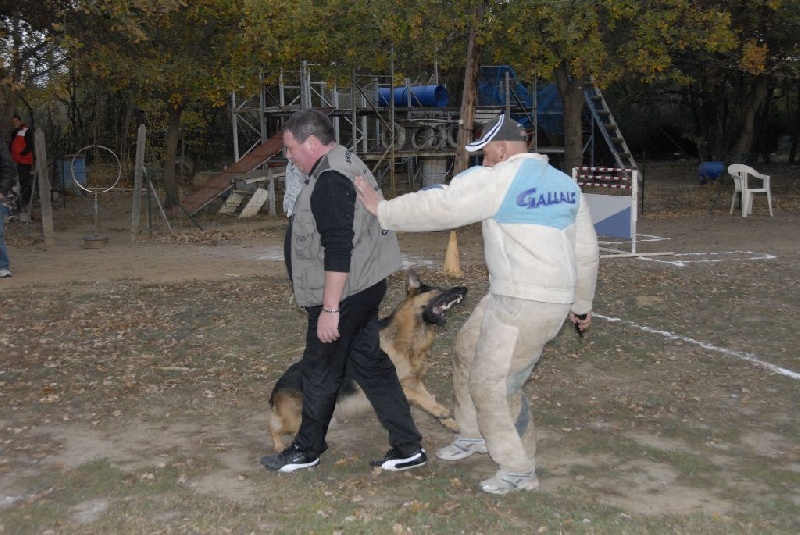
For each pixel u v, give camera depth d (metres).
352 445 4.94
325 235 4.04
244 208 17.72
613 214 12.13
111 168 25.41
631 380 6.22
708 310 8.46
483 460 4.68
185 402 5.68
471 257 12.17
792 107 33.91
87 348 7.01
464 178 3.83
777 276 10.28
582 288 4.16
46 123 27.33
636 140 34.72
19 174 16.72
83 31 15.70
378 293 4.26
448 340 7.36
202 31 16.52
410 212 3.85
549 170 3.88
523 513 3.89
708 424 5.29
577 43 15.01
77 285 9.79
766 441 5.01
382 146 20.95
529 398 5.79
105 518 3.87
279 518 3.86
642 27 14.87
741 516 3.92
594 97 24.31
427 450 4.86
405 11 14.15
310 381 4.32
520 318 3.82
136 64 15.75
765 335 7.48
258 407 5.60
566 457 4.72
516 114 23.56
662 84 28.97
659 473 4.48
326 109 19.52
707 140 28.48
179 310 8.45
